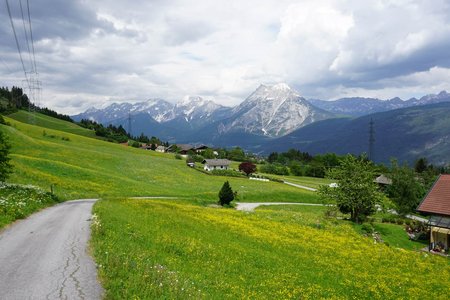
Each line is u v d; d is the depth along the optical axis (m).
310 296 20.69
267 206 87.44
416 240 59.09
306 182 150.75
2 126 116.06
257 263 25.75
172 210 45.91
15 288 13.70
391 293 24.53
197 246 26.27
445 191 59.97
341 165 71.75
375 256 36.66
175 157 185.38
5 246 20.22
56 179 71.88
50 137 157.38
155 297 12.94
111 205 41.84
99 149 148.88
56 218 31.03
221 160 166.12
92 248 19.62
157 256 20.88
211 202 82.31
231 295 16.92
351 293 23.19
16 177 63.06
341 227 52.00
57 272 15.52
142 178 104.31
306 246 36.06
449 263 39.34
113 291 13.22
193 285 16.45
